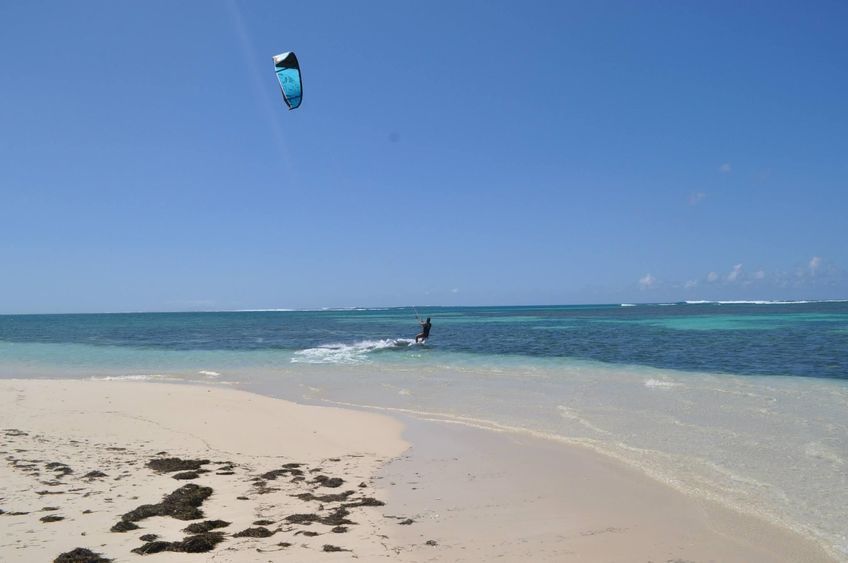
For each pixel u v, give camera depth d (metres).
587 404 14.02
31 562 5.03
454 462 9.17
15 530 5.84
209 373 21.61
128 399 14.80
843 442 9.94
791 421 11.70
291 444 10.34
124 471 8.30
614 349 28.47
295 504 6.97
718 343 30.83
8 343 40.16
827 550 5.75
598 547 5.79
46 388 16.78
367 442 10.56
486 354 27.06
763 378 18.03
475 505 7.07
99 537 5.68
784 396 14.70
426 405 14.43
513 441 10.54
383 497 7.36
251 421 12.20
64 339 44.53
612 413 12.86
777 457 9.11
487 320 74.50
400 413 13.41
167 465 8.65
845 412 12.57
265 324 72.62
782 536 6.10
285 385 18.33
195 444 10.22
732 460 8.97
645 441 10.28
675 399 14.45
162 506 6.64
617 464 8.89
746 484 7.82
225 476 8.17
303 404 14.77
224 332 52.09
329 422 12.22
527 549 5.71
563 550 5.70
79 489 7.34
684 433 10.82
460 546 5.75
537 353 27.22
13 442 10.11
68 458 9.03
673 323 56.19
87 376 21.50
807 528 6.30
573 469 8.66
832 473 8.25
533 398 15.08
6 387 16.97
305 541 5.75
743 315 79.44
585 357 25.12
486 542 5.88
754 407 13.27
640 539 6.01
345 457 9.49
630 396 15.03
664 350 27.45
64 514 6.36
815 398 14.36
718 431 10.94
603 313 107.38
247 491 7.45
